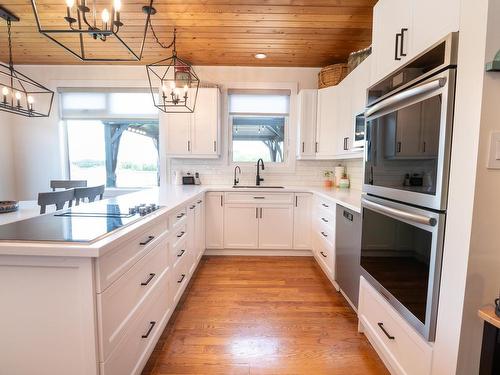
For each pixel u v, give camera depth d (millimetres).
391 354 1477
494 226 973
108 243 1044
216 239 3439
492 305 925
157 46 3115
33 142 3795
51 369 1068
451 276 1051
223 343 1813
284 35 2834
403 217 1281
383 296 1551
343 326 2012
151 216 1541
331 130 3322
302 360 1665
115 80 3734
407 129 1300
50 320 1048
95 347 1044
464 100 992
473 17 958
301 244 3438
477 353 1014
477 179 953
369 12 2404
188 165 3867
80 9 1124
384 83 1556
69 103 3779
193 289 2578
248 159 3908
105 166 3979
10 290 1043
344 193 2883
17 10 2377
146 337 1479
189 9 2371
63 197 2127
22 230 1202
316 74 3764
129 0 2221
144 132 3951
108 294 1095
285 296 2459
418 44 1346
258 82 3758
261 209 3412
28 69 3705
